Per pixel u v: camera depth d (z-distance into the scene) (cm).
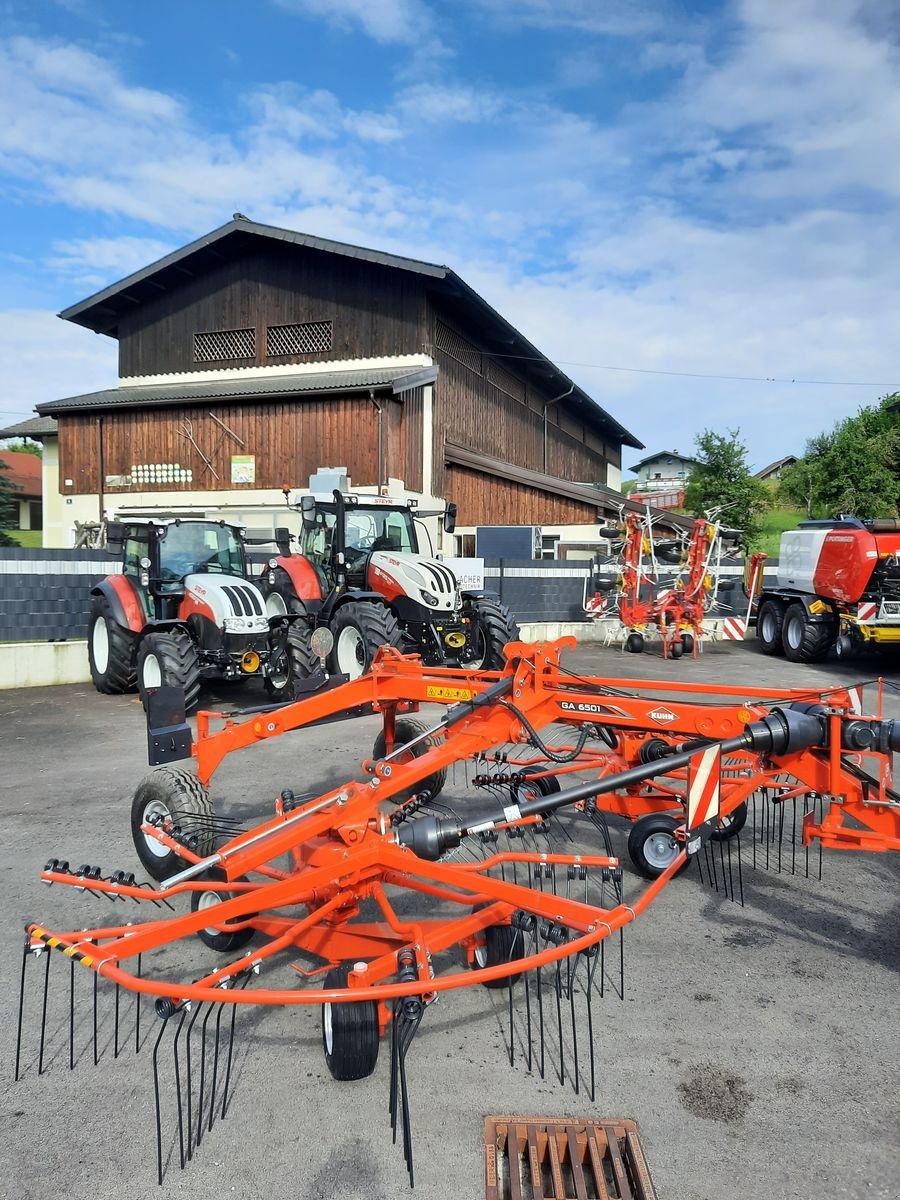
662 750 478
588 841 525
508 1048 310
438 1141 262
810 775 373
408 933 321
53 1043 313
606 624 1556
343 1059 282
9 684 1046
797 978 362
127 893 318
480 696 391
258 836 344
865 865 493
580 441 3184
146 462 1877
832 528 1343
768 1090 287
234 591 872
